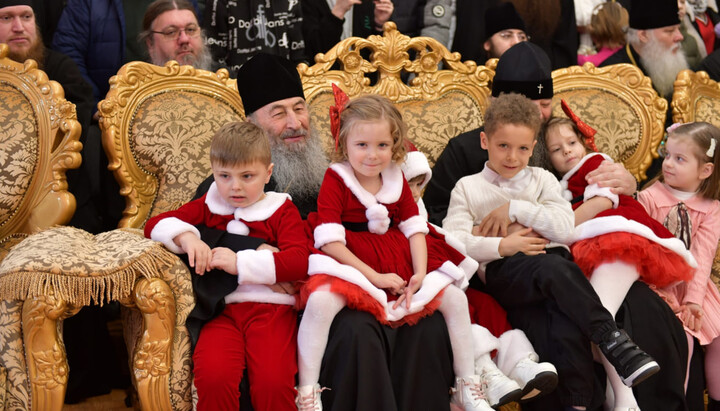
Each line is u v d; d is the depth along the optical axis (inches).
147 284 108.8
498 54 189.9
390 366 114.3
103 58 178.1
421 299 114.9
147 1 183.5
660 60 205.9
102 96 178.9
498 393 114.7
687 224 141.1
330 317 111.0
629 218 130.6
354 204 120.5
